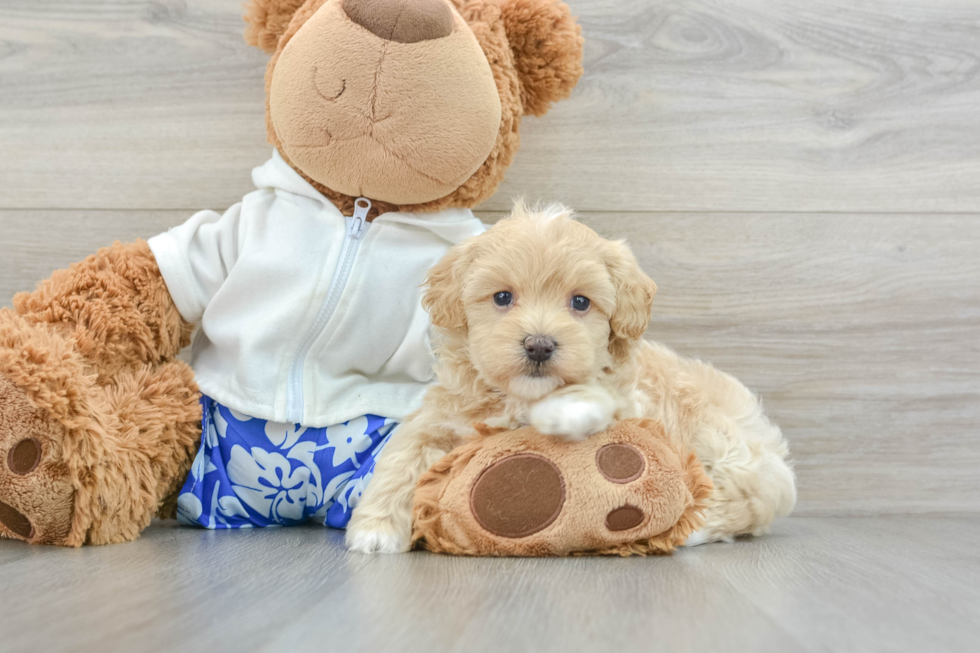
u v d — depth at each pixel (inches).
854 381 71.1
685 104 70.3
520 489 42.9
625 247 48.6
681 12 69.9
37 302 53.0
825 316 71.1
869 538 54.8
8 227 67.9
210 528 54.7
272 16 58.0
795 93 70.7
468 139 53.6
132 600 32.4
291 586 35.3
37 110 67.9
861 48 71.0
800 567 42.0
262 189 60.3
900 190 71.3
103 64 68.1
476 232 58.8
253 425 55.0
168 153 68.7
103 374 53.4
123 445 49.1
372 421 56.0
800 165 70.8
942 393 71.3
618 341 48.3
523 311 43.8
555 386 43.6
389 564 40.9
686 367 58.6
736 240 70.7
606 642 26.8
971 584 38.2
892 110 71.2
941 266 71.4
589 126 69.9
